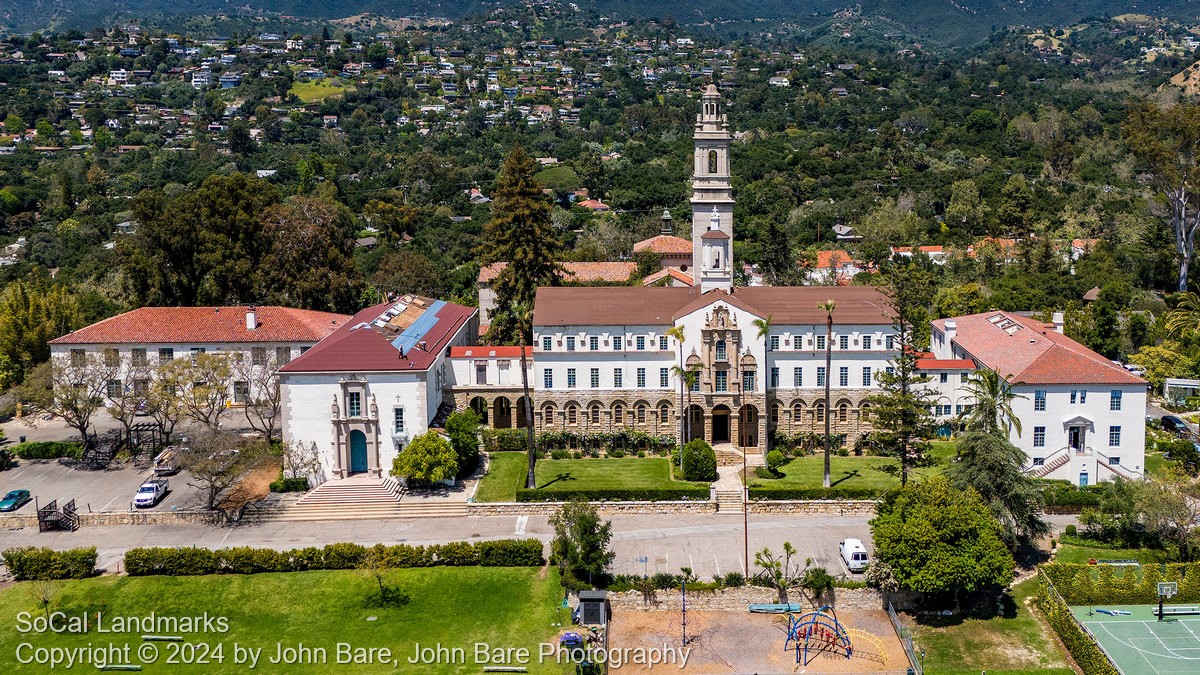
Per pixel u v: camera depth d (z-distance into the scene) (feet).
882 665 260.62
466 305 558.15
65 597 294.46
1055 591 282.77
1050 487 329.72
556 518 299.79
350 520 338.95
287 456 358.64
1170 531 315.78
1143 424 357.41
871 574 289.33
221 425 415.23
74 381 412.16
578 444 396.98
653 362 392.68
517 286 480.23
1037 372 358.02
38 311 470.80
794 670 258.57
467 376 403.75
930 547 273.95
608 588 288.92
